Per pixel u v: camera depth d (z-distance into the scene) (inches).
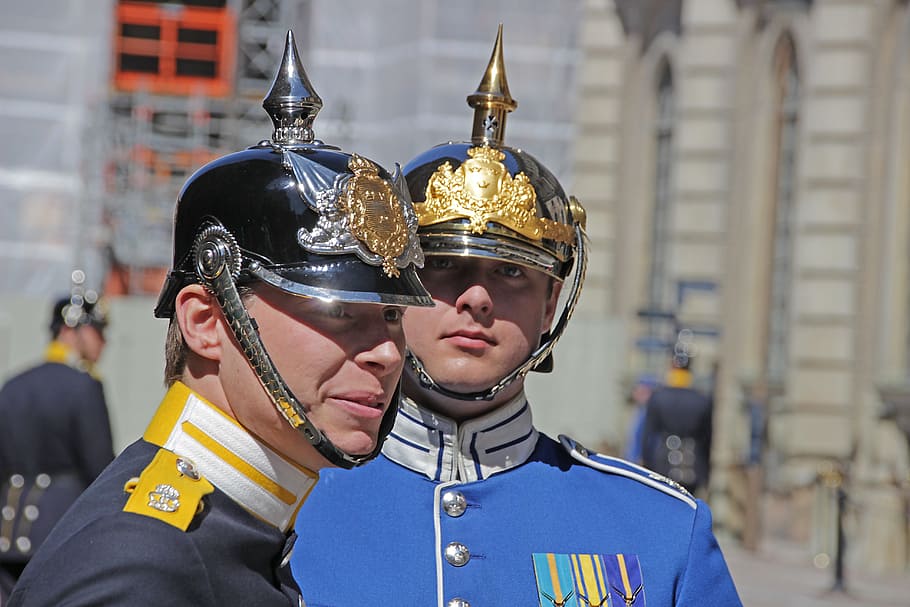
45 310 1408.7
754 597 1043.9
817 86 1494.8
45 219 1546.5
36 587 174.4
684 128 1676.9
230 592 181.5
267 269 187.9
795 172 1572.3
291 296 188.7
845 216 1469.0
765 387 1489.9
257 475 190.4
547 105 1509.6
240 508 189.3
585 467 282.8
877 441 1397.6
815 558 1284.4
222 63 1646.2
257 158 193.3
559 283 285.0
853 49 1476.4
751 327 1603.1
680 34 1766.7
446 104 1499.8
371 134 1530.5
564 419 1438.2
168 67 1685.5
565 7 1515.7
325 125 1521.9
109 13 1572.3
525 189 269.3
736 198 1632.6
